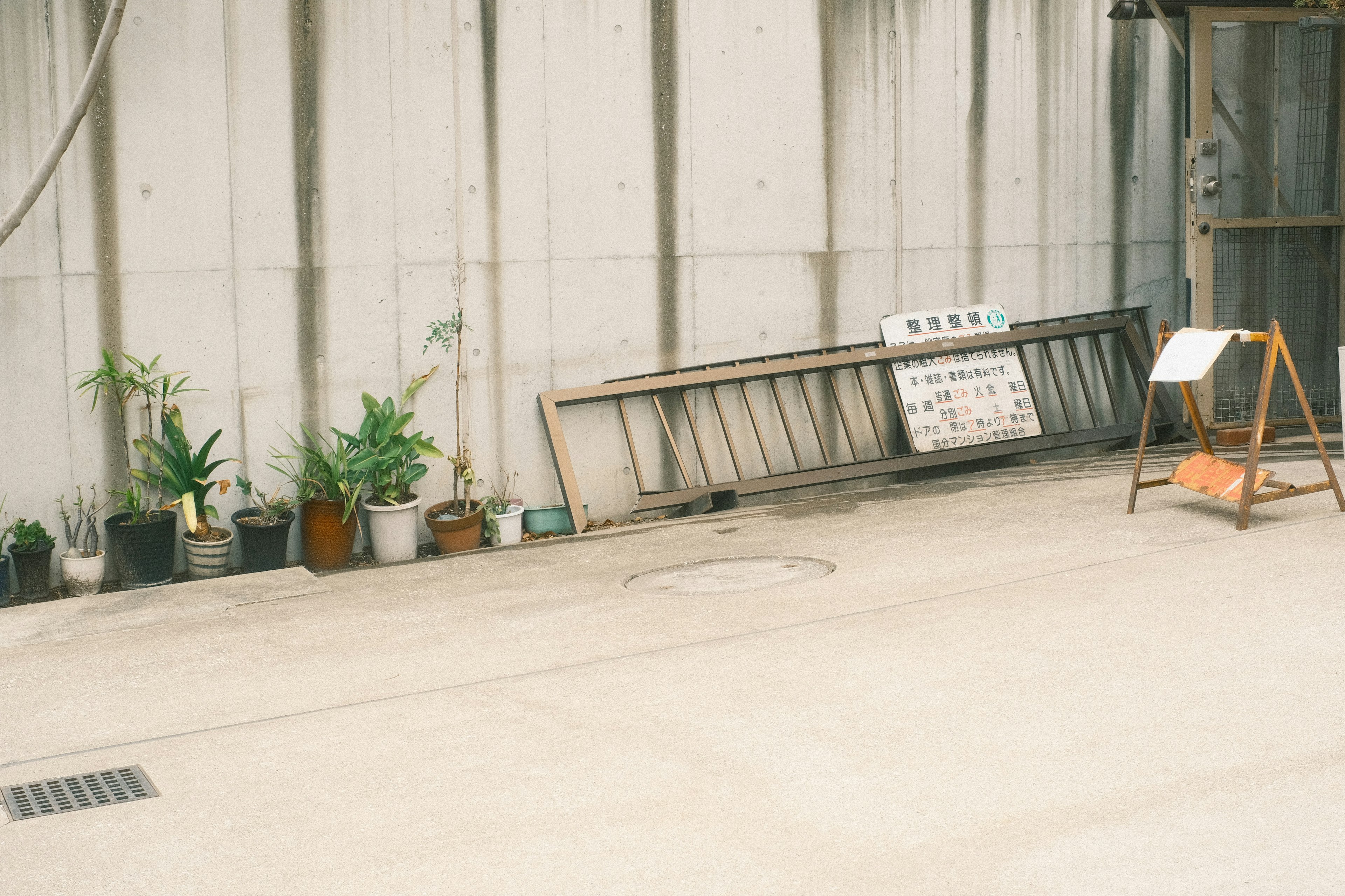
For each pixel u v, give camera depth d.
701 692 4.06
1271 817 2.94
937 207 8.44
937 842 2.91
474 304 7.22
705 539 6.73
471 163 7.14
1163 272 9.23
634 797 3.26
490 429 7.33
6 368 6.24
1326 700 3.65
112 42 5.71
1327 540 5.48
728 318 7.90
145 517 6.43
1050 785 3.18
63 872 3.03
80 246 6.34
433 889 2.83
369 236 6.95
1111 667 4.04
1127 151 9.01
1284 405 8.91
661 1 7.53
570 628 4.99
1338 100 8.70
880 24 8.15
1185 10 8.36
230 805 3.38
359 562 6.90
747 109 7.82
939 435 8.34
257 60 6.62
